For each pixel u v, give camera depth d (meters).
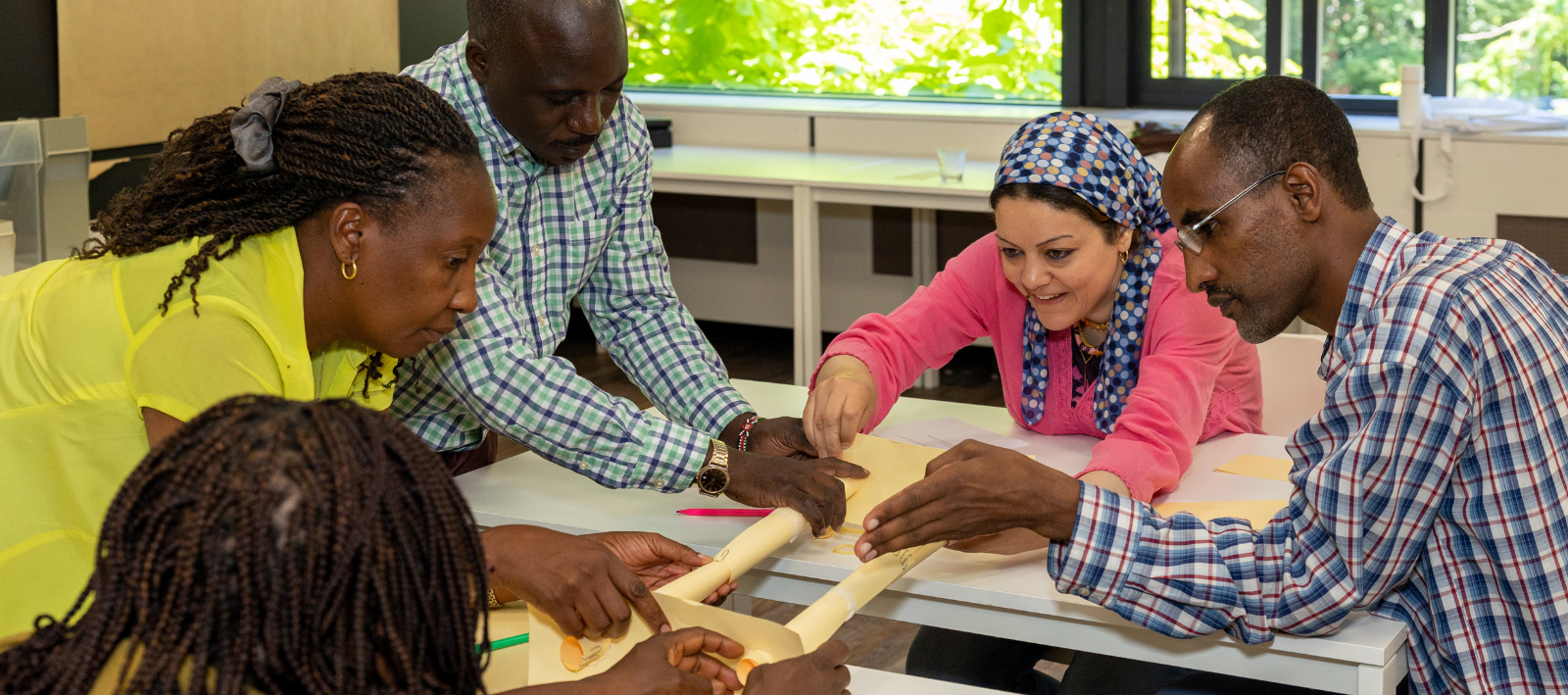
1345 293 1.25
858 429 1.69
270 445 0.67
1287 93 1.24
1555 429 1.15
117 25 3.78
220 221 1.09
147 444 1.10
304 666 0.67
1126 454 1.56
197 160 1.13
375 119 1.11
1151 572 1.24
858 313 4.83
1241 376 1.87
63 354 1.08
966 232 4.57
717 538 1.50
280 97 1.10
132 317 1.08
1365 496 1.16
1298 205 1.23
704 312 5.14
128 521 0.69
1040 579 1.37
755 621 1.08
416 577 0.71
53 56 3.65
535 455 1.84
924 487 1.24
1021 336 1.88
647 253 1.89
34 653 0.73
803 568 1.42
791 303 4.96
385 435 0.72
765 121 4.88
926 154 4.62
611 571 1.16
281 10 4.27
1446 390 1.12
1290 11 4.36
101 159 3.80
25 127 2.61
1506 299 1.15
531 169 1.73
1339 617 1.21
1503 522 1.16
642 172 1.87
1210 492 1.60
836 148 4.77
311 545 0.66
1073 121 1.67
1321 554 1.21
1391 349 1.14
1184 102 4.59
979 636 1.79
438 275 1.15
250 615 0.65
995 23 4.77
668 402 1.84
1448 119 3.85
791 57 5.12
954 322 1.94
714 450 1.51
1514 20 4.05
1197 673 1.43
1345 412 1.18
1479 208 3.83
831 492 1.45
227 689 0.65
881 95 5.01
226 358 1.08
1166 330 1.72
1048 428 1.88
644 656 0.97
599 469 1.54
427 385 1.73
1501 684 1.20
